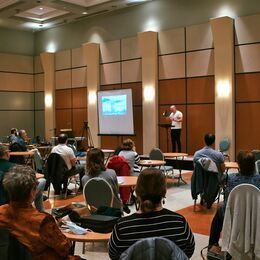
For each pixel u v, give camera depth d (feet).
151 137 36.81
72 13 41.09
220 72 31.81
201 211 18.57
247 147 31.27
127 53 39.40
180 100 35.27
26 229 6.33
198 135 34.22
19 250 6.27
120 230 6.24
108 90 38.96
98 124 40.32
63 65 46.37
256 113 30.73
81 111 44.65
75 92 45.14
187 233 6.30
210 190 17.95
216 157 17.87
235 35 31.63
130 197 18.13
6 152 12.73
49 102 47.65
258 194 9.47
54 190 22.29
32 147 36.60
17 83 48.75
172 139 33.30
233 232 9.67
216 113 32.22
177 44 35.27
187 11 34.76
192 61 34.32
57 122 47.57
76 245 13.89
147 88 36.86
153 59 36.32
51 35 47.83
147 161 23.47
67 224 8.43
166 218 6.28
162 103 36.58
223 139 31.60
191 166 32.09
